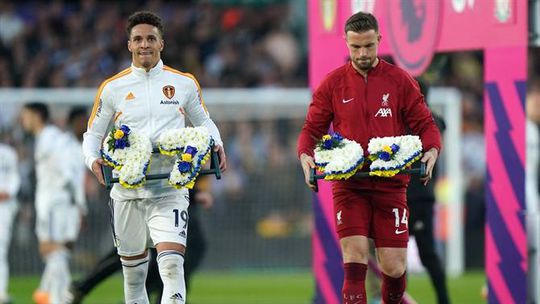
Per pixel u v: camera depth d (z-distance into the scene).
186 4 83.00
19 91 60.22
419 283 54.97
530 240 33.59
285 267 66.44
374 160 26.61
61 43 77.56
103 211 62.41
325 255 37.91
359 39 26.59
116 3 81.19
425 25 33.38
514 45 30.45
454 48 32.28
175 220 27.31
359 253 27.34
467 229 67.44
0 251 46.75
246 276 61.44
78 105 60.06
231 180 66.25
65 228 45.72
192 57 79.00
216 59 79.38
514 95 30.59
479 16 31.44
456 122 62.44
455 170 62.62
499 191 31.34
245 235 66.19
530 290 33.66
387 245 27.55
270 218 66.56
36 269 62.22
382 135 27.28
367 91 27.33
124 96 27.16
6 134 60.78
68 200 45.78
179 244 27.17
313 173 27.09
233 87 77.50
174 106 27.33
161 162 27.50
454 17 32.28
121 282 56.81
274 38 81.94
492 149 31.39
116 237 28.27
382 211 27.56
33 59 76.25
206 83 77.00
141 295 28.92
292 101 65.25
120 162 26.56
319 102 27.89
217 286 54.84
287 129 66.69
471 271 65.56
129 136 26.67
